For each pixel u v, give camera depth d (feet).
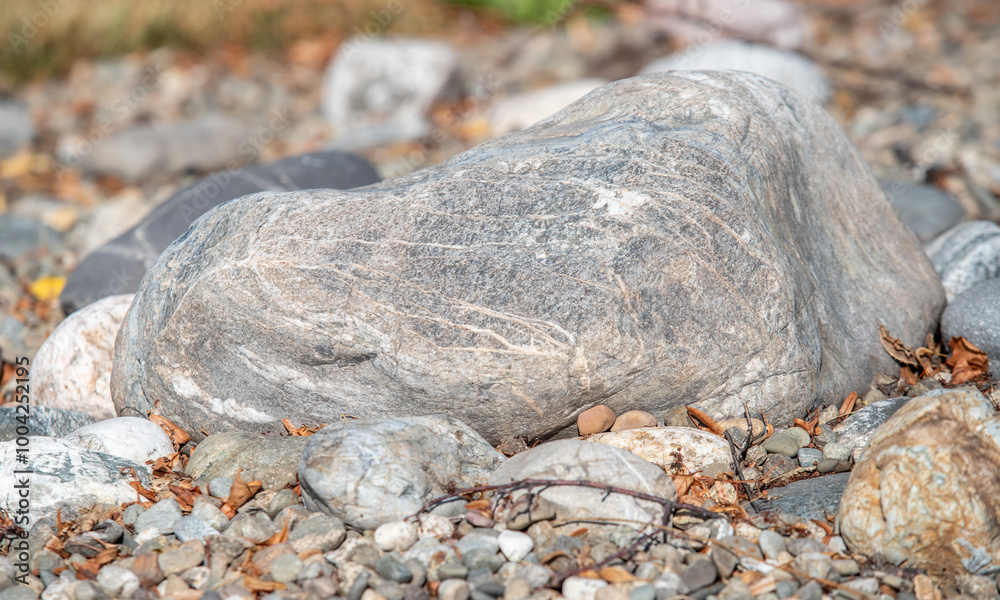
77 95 28.30
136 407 10.02
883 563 7.41
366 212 9.27
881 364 10.53
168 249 10.12
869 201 11.92
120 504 8.64
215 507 8.39
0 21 29.30
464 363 8.58
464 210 9.18
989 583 7.16
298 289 8.91
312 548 7.66
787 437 9.12
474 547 7.57
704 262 8.82
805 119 11.43
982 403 7.66
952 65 26.03
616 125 9.95
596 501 7.80
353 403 9.13
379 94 25.91
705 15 27.32
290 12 32.12
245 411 9.48
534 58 29.55
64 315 14.75
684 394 9.02
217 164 23.32
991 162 19.39
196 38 31.17
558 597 7.07
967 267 12.89
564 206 9.08
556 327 8.54
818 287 10.19
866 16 30.53
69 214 20.44
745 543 7.63
